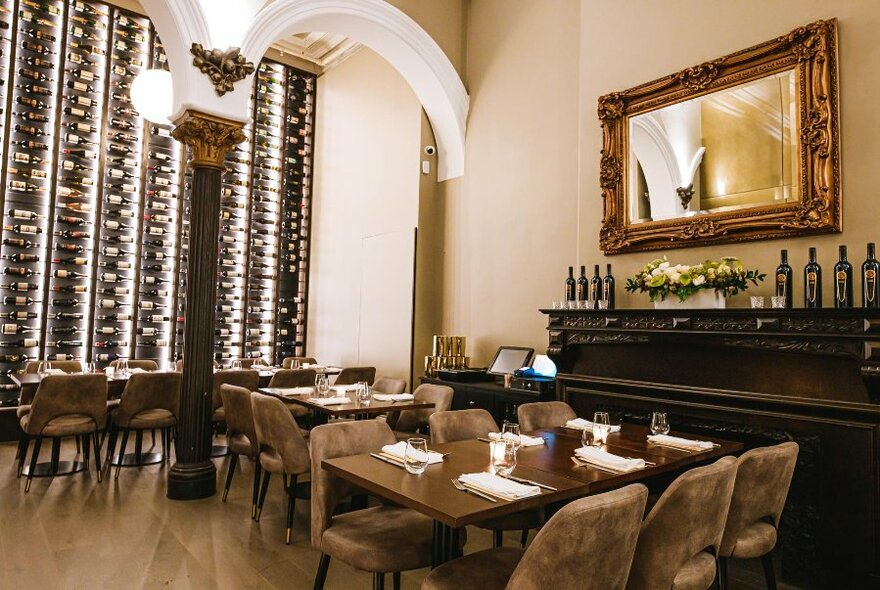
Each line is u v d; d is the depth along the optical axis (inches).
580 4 198.2
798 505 119.4
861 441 111.7
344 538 84.4
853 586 111.4
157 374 185.3
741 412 129.0
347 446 97.5
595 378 158.4
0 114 233.6
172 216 275.1
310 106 325.7
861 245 125.1
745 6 146.6
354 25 211.8
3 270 230.8
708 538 74.7
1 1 234.8
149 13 169.9
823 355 118.6
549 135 207.2
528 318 209.8
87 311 251.4
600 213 176.9
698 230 150.2
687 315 135.6
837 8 131.0
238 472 192.9
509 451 80.9
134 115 264.5
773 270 139.5
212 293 171.5
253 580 110.1
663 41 163.3
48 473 183.5
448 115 240.4
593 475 85.7
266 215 311.7
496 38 232.2
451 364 217.2
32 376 193.9
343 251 295.1
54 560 117.1
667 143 159.8
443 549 79.1
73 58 248.8
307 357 298.7
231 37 172.9
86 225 253.9
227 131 172.1
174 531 135.2
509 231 219.5
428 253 249.9
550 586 57.6
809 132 131.4
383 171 270.1
